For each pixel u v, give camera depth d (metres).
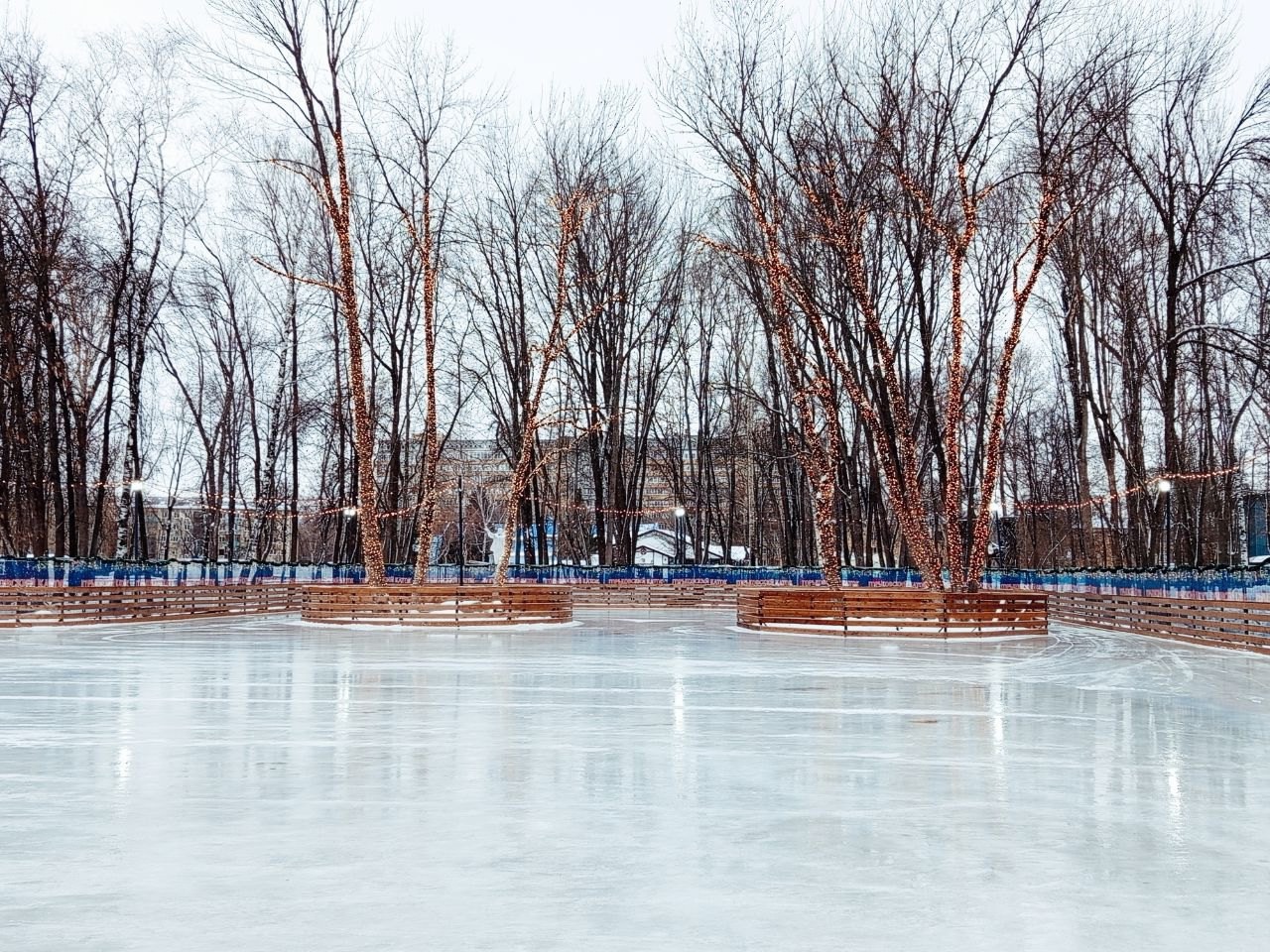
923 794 9.40
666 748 11.66
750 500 69.00
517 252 47.34
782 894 6.58
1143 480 40.06
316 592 32.97
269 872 7.03
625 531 52.78
